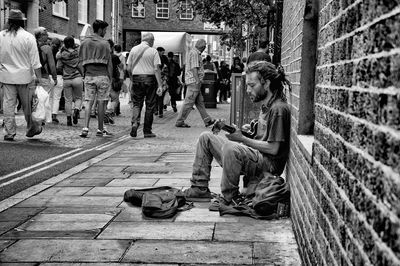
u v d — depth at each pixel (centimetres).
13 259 407
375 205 182
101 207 564
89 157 919
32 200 596
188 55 1466
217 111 2203
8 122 1095
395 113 165
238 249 429
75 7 3020
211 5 1563
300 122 449
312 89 446
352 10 232
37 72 1093
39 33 1352
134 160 884
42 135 1215
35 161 866
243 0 1509
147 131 1238
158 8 5028
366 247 192
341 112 251
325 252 282
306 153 377
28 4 2308
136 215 532
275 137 521
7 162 852
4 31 1073
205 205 574
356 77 220
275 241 448
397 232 156
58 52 1490
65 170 788
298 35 480
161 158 907
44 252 423
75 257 411
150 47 1222
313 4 428
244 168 546
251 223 502
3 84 1081
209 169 600
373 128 189
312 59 443
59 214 536
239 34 1658
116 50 1777
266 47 1060
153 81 1226
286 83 546
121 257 411
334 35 279
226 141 586
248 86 551
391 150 167
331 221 267
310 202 353
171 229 484
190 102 1460
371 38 196
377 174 181
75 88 1454
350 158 226
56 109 1492
